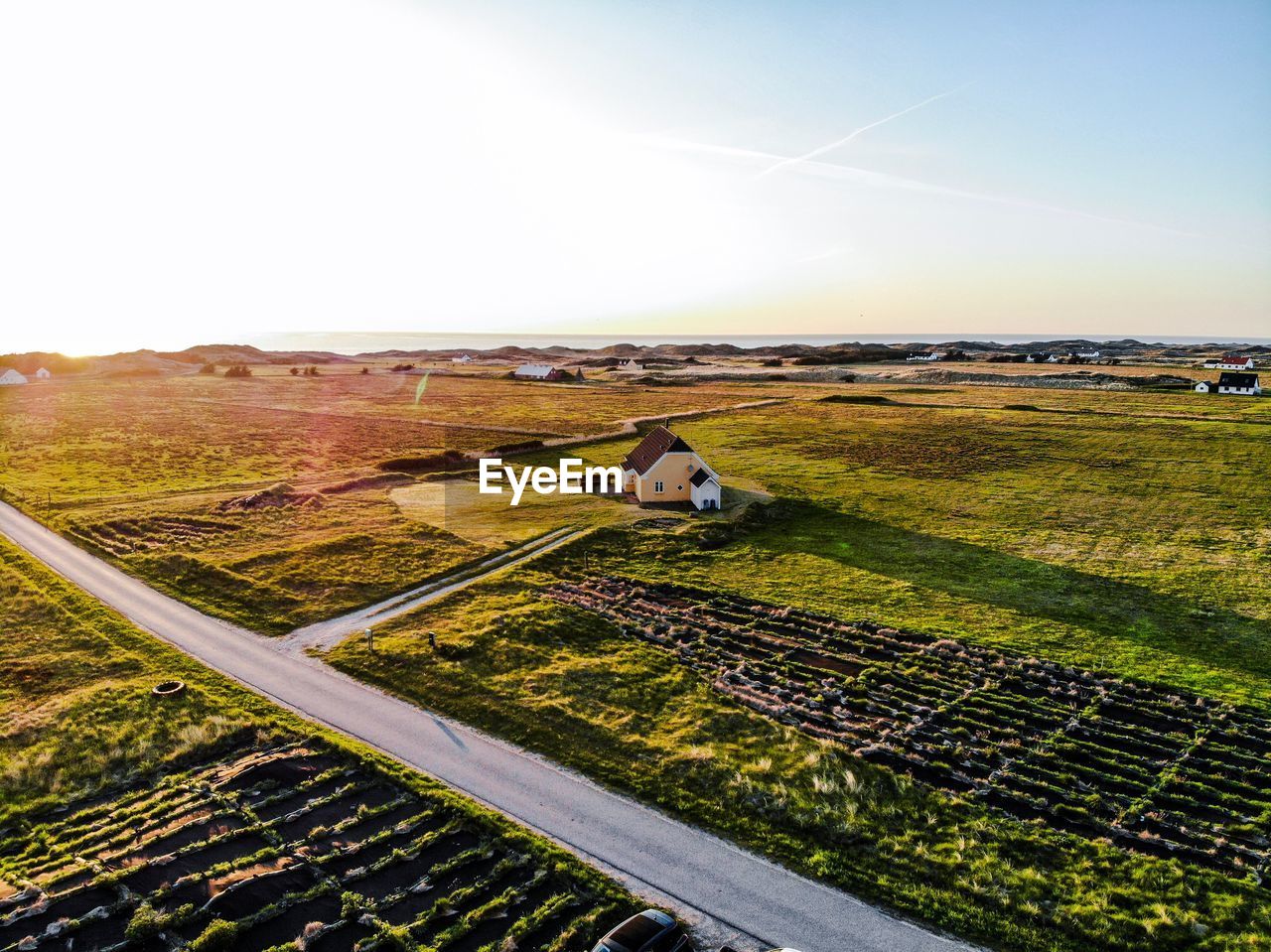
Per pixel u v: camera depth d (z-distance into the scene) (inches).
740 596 1758.1
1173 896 834.2
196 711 1216.2
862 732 1190.9
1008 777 1071.6
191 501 2485.2
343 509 2450.8
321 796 1006.4
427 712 1226.6
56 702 1245.1
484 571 1914.4
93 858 887.1
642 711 1234.6
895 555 2071.9
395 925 783.7
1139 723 1234.0
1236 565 1985.7
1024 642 1521.9
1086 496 2694.4
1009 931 781.9
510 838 910.4
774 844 916.6
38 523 2290.8
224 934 752.3
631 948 711.1
